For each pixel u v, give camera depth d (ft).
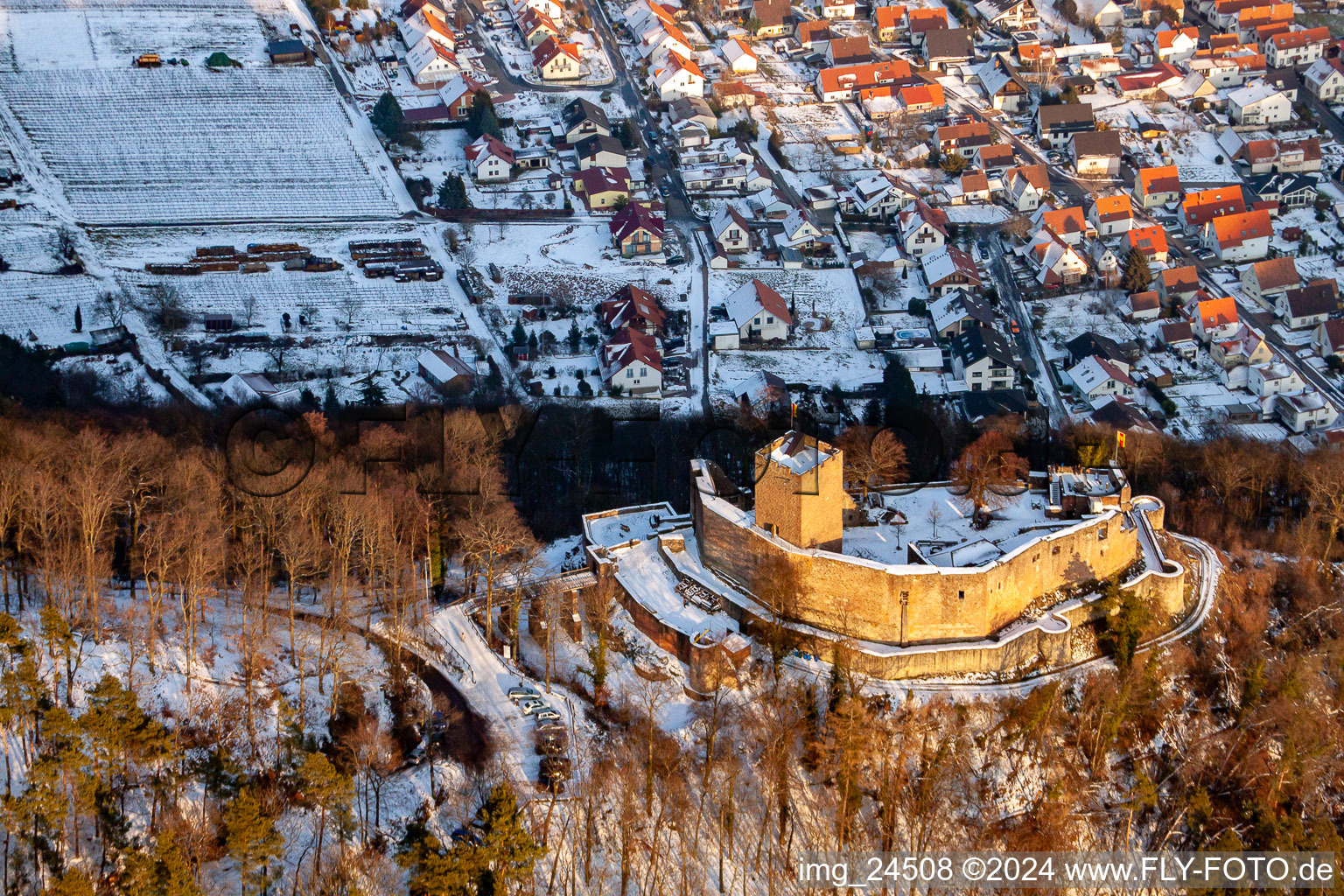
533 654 455.63
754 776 414.41
